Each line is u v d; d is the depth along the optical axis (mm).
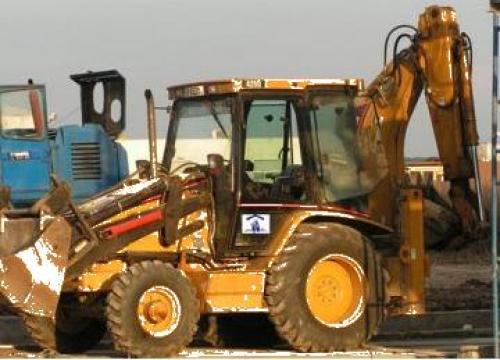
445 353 35156
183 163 37312
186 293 34312
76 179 55188
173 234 35406
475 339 39938
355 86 37625
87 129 55531
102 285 34531
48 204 33594
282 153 36562
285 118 36562
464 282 60594
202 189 36250
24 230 33281
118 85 56438
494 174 29516
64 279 33500
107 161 55656
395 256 38188
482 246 74625
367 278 36281
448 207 43531
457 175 40469
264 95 36312
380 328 43281
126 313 33344
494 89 29312
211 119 36781
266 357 34312
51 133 55125
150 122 36375
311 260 35469
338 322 35875
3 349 38156
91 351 37594
